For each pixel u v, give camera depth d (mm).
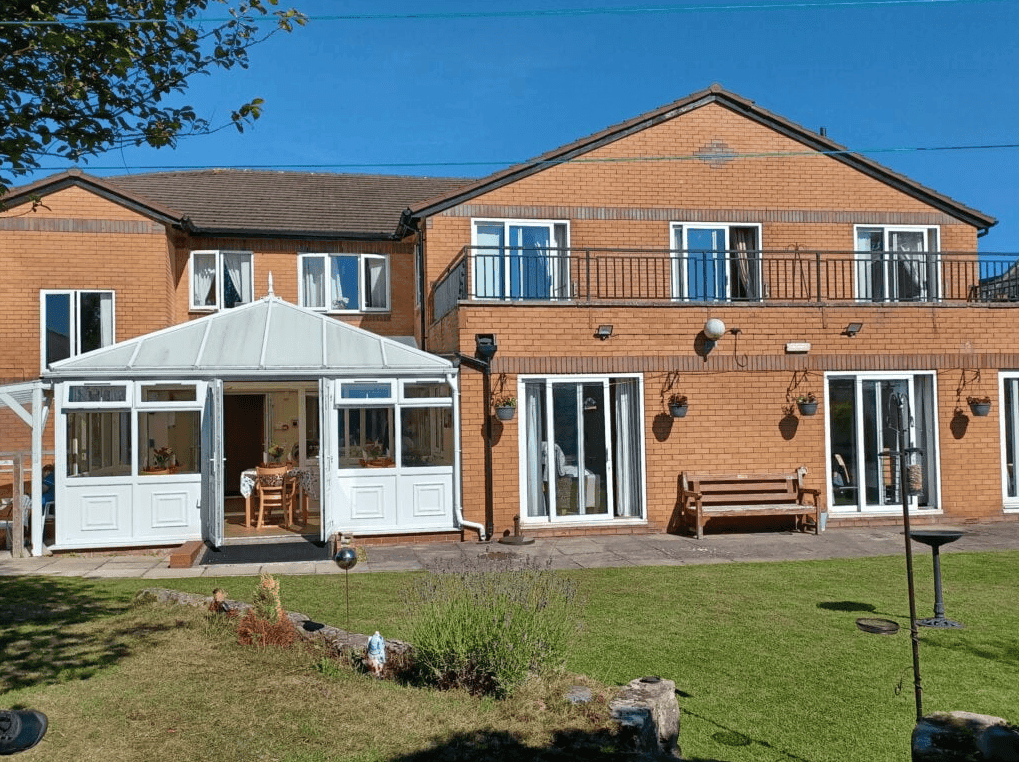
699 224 16625
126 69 7156
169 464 14117
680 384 15016
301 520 15836
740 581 10492
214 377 13289
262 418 20531
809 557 12336
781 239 16844
